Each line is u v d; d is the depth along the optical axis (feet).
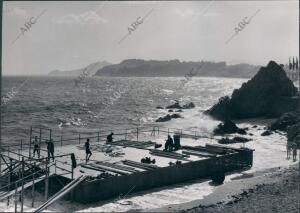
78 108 399.85
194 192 101.91
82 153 123.03
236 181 113.70
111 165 106.22
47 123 285.02
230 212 86.38
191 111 344.08
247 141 183.01
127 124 278.26
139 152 126.21
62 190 87.71
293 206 90.89
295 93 295.48
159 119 281.95
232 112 282.97
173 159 116.37
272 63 290.15
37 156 116.16
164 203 92.02
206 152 127.54
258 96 282.56
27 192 97.91
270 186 108.17
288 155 152.46
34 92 652.07
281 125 220.02
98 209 86.43
